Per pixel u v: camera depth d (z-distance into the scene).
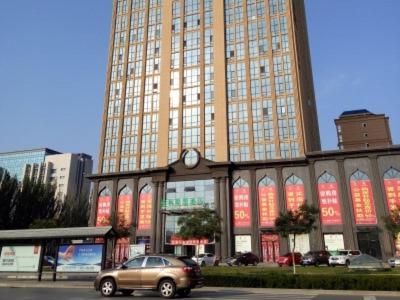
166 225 53.44
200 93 61.19
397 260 35.66
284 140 54.31
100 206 58.62
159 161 59.19
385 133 84.31
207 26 65.12
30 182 67.81
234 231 50.19
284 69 57.91
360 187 46.38
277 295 16.48
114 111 66.00
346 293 17.17
